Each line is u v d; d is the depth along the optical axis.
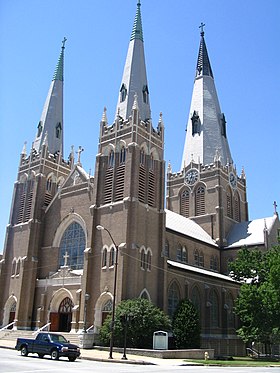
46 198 67.06
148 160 58.47
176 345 47.97
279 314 53.94
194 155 88.69
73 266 57.88
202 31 102.00
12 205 68.31
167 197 89.69
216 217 81.00
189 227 76.50
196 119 91.56
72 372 22.45
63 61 80.38
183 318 49.38
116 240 52.22
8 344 46.81
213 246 76.62
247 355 65.56
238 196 89.12
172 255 65.00
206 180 84.81
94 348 46.50
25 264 60.97
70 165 72.38
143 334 44.69
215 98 94.50
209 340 59.72
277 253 60.53
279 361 51.31
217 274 71.19
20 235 64.75
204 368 31.83
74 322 51.25
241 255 64.69
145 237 53.69
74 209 60.22
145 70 65.56
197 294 61.84
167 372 24.75
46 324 55.59
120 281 49.22
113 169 56.84
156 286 53.50
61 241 61.22
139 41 67.25
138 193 54.66
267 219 82.19
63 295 56.22
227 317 65.69
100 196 57.00
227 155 90.62
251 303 55.47
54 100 75.94
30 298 59.09
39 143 71.56
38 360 30.00
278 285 54.44
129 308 45.78
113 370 25.05
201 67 97.00
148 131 59.69
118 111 61.66
